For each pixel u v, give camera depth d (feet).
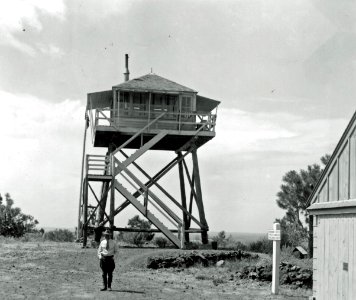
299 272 74.33
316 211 56.29
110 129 112.47
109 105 126.93
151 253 94.17
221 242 150.20
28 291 58.70
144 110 118.01
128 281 71.15
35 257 90.43
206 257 92.48
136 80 119.96
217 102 126.41
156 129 114.21
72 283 66.23
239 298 60.75
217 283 72.18
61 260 87.92
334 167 54.34
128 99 117.50
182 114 116.47
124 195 108.99
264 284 73.51
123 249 102.68
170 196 117.80
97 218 131.03
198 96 124.77
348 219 50.60
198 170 117.70
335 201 53.31
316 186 57.26
